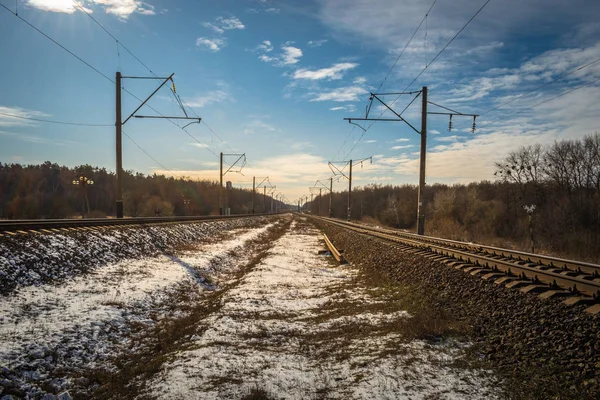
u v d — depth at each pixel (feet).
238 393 17.19
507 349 19.45
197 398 16.81
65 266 36.99
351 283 43.16
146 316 30.30
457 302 28.27
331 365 20.16
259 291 39.19
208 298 38.96
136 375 19.88
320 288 41.14
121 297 32.37
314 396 16.79
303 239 110.93
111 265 42.96
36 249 37.09
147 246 58.13
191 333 26.63
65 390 18.10
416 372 18.33
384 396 16.24
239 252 75.00
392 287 37.88
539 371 16.75
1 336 20.84
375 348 21.95
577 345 17.46
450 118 65.57
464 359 19.44
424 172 69.41
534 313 21.70
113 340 24.66
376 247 63.52
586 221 115.55
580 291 23.02
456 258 40.86
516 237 125.59
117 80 69.77
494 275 30.17
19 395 16.56
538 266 32.63
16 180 287.69
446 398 15.70
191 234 84.28
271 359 21.29
